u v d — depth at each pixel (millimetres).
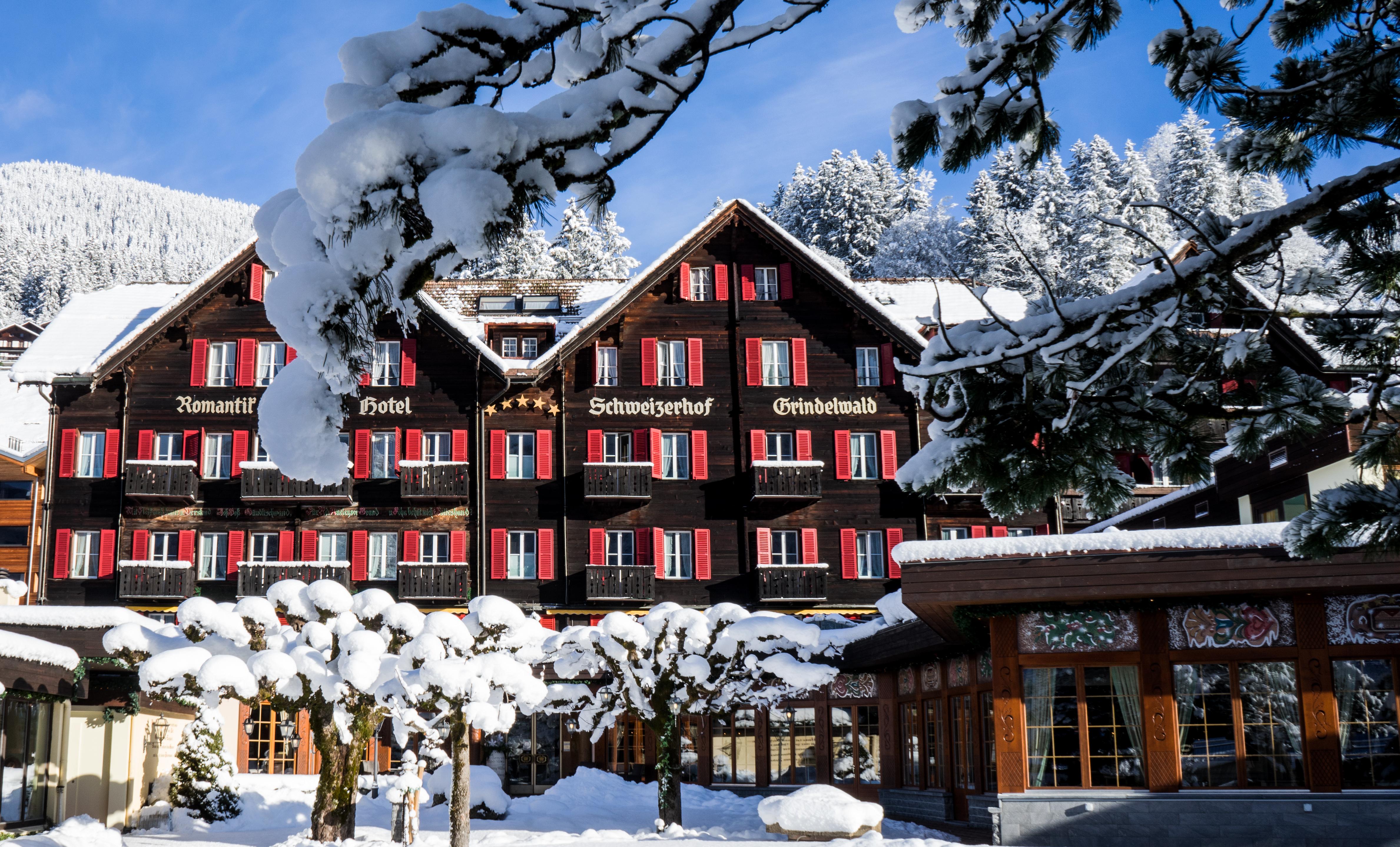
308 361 3273
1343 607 16375
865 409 36688
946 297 39812
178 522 35500
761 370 36656
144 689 17641
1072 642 17234
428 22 3424
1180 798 16422
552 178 3416
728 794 29688
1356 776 16031
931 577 16906
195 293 36250
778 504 35969
